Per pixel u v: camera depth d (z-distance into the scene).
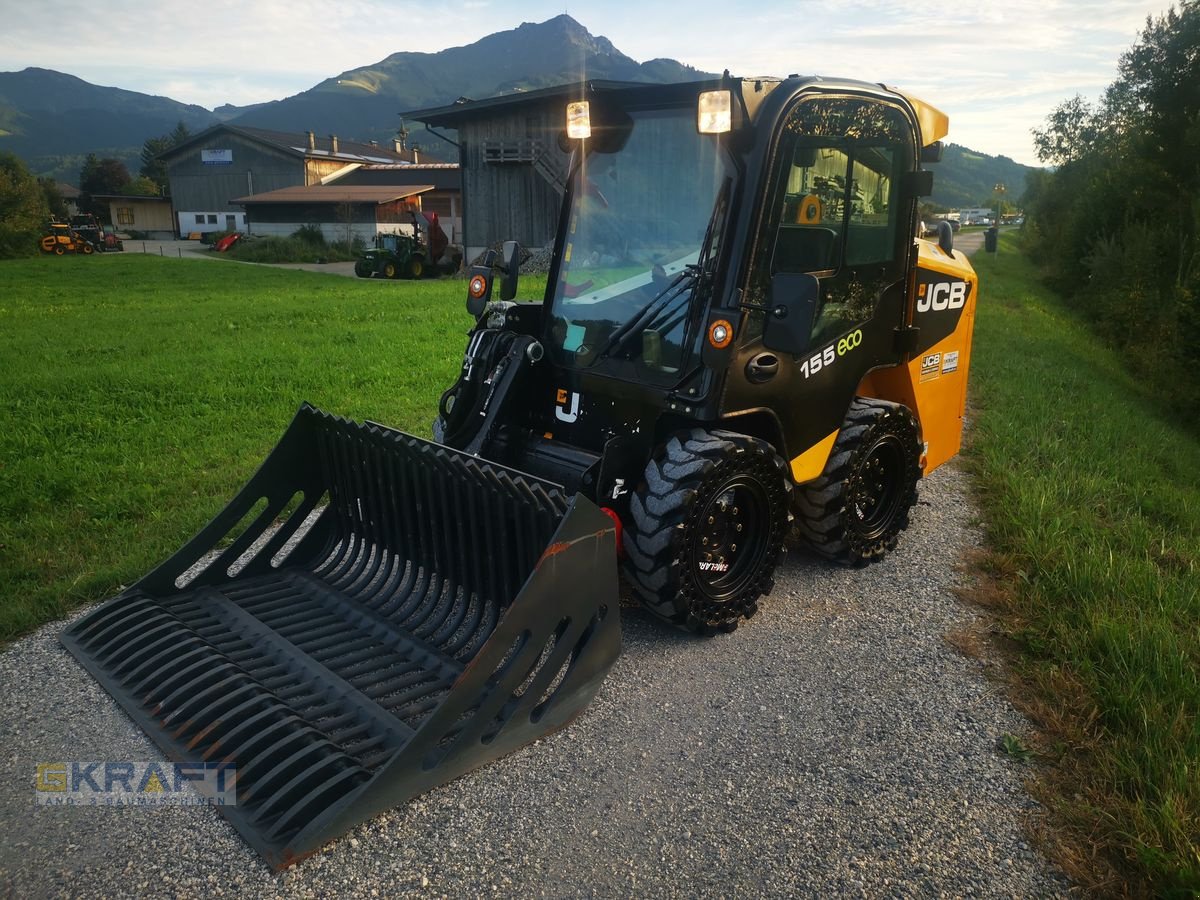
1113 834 2.70
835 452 4.45
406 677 3.38
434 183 49.12
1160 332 16.56
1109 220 23.86
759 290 3.69
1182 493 6.45
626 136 3.91
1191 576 4.55
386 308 17.94
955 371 5.50
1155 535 5.27
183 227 56.34
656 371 3.84
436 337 13.23
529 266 21.20
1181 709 3.16
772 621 4.19
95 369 10.19
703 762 3.11
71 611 4.12
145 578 3.93
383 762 2.90
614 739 3.24
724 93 3.39
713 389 3.62
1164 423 10.88
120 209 61.09
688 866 2.62
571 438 4.22
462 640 3.59
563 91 23.89
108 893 2.46
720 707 3.45
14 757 3.05
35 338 13.18
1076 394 10.02
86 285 24.58
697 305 3.68
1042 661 3.74
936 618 4.21
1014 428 7.74
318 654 3.51
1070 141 33.78
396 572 4.15
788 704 3.47
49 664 3.64
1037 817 2.84
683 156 3.75
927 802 2.91
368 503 4.19
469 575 3.72
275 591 4.11
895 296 4.59
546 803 2.88
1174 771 2.84
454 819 2.79
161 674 3.35
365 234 42.56
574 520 3.12
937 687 3.61
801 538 4.82
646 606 3.88
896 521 4.97
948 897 2.51
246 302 19.50
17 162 54.62
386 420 7.62
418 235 29.25
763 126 3.55
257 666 3.43
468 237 27.94
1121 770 2.94
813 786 2.99
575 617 3.23
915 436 4.86
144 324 15.13
